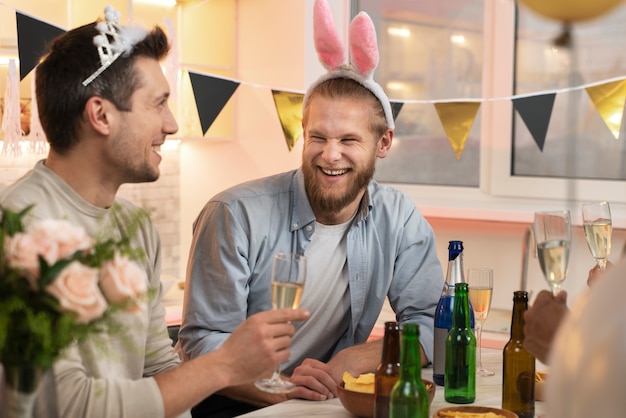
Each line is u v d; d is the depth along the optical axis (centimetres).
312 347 239
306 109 231
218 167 398
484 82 354
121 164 177
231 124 390
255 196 232
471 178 361
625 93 289
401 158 379
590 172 331
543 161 342
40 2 341
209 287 227
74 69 172
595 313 94
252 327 163
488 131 354
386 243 240
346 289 238
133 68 175
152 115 179
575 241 327
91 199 177
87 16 356
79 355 164
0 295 123
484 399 188
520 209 345
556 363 98
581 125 332
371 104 224
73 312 125
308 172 225
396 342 160
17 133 316
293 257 164
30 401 127
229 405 230
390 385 159
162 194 409
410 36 373
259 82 379
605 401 90
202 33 386
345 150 221
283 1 368
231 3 382
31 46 250
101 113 173
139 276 132
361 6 384
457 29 361
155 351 198
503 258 342
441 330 204
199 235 233
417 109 373
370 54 223
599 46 325
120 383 158
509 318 336
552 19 164
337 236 234
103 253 130
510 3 343
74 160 174
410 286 243
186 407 161
